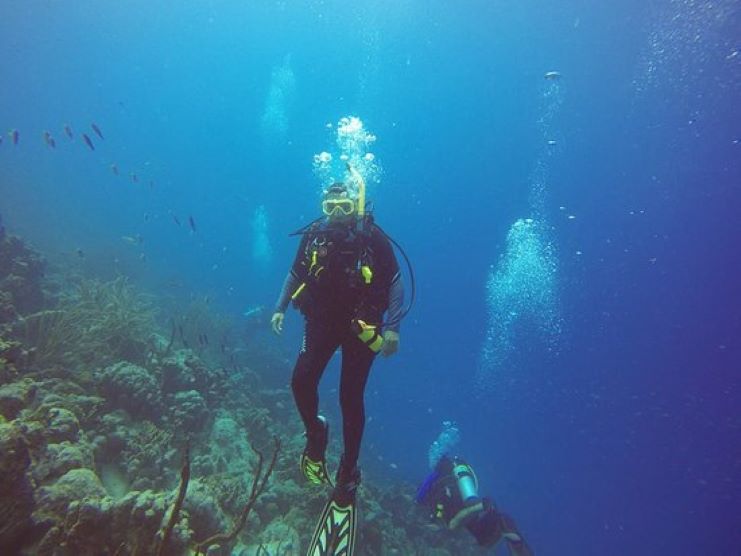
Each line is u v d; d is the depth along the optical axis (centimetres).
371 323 294
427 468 1630
